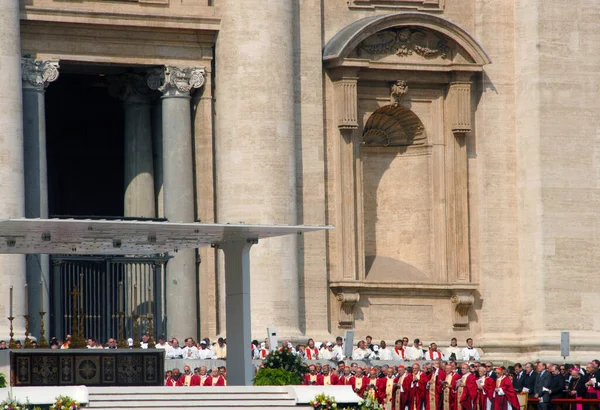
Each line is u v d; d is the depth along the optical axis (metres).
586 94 171.62
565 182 170.12
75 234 120.06
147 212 166.00
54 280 151.75
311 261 164.00
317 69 165.12
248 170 159.50
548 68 170.62
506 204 172.12
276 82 160.50
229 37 161.00
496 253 171.25
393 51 168.50
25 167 154.50
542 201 169.25
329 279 165.38
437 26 168.75
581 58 171.62
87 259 153.00
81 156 189.25
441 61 170.38
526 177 171.00
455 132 170.75
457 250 171.00
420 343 162.62
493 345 169.88
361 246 167.50
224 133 161.00
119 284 137.62
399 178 173.38
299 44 164.50
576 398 140.88
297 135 163.88
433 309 170.50
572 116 171.00
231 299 127.50
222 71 161.50
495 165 172.00
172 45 161.38
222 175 161.12
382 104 169.88
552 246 169.12
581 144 171.00
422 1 171.00
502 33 173.00
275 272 159.50
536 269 169.50
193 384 138.75
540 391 142.25
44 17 155.50
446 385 142.00
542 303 168.62
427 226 171.75
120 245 128.12
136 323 129.50
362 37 165.38
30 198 154.25
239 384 126.38
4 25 151.00
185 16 160.38
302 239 163.88
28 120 154.88
